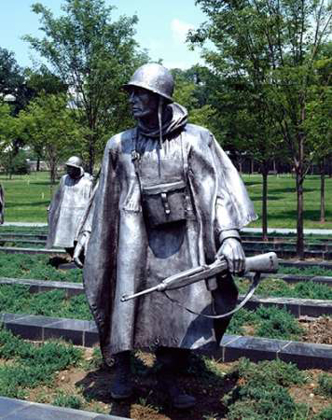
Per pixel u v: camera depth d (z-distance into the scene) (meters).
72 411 4.64
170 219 4.77
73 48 19.30
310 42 14.22
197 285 4.73
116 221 5.06
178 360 5.17
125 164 4.95
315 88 13.83
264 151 16.42
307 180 55.81
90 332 7.61
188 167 4.80
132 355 6.57
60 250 16.72
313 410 5.38
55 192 14.52
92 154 20.42
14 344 7.27
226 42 14.28
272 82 14.12
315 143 14.34
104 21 19.30
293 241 18.67
